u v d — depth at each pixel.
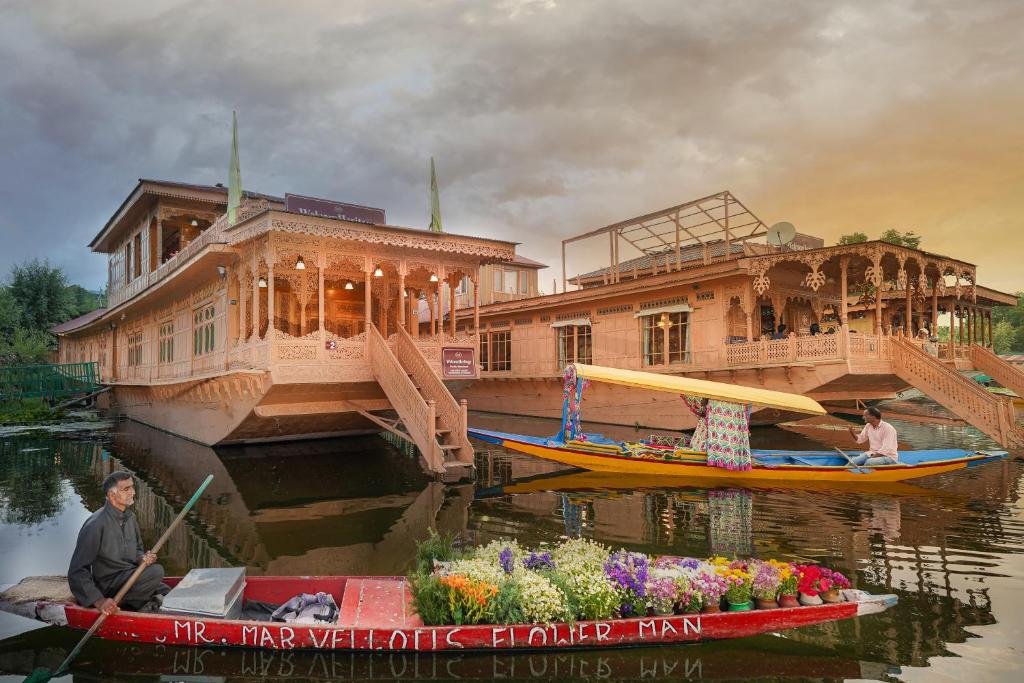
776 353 17.78
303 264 14.11
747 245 22.36
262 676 4.60
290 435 17.50
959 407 15.72
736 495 10.77
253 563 7.30
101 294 59.56
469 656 4.84
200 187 22.05
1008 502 10.10
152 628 5.05
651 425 21.06
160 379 22.25
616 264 25.12
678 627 5.00
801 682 4.49
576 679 4.55
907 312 19.22
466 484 11.98
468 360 16.08
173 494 11.21
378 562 7.30
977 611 5.66
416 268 15.56
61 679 4.54
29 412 28.11
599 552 5.86
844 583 5.38
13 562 7.48
